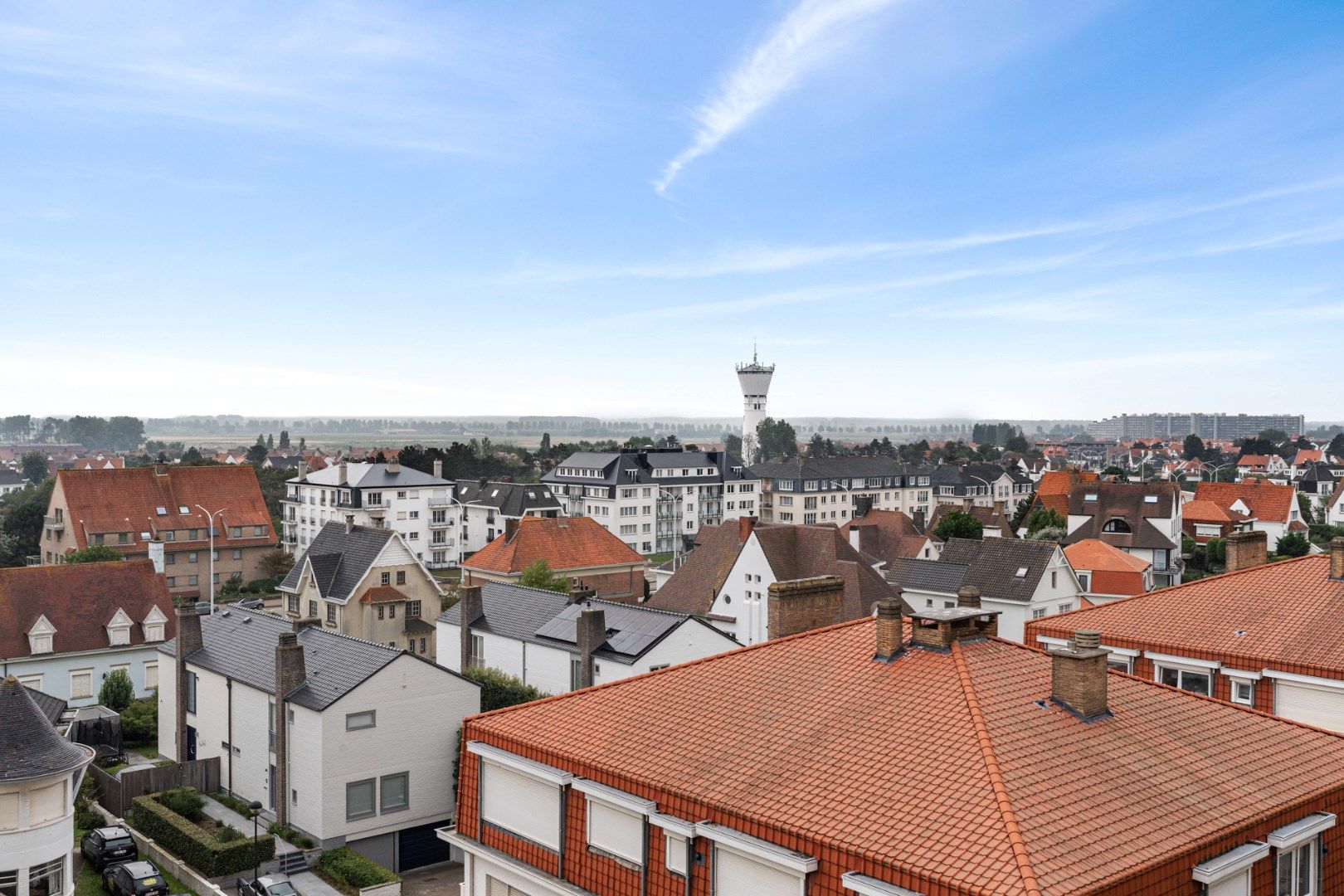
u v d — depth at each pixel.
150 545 83.00
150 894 39.97
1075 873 17.45
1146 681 26.81
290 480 157.00
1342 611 32.78
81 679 69.25
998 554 74.12
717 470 174.75
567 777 24.77
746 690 26.38
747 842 20.50
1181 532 121.12
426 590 82.25
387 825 47.28
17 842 33.66
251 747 50.88
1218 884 19.52
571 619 59.16
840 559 76.12
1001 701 23.30
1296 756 23.83
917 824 19.19
